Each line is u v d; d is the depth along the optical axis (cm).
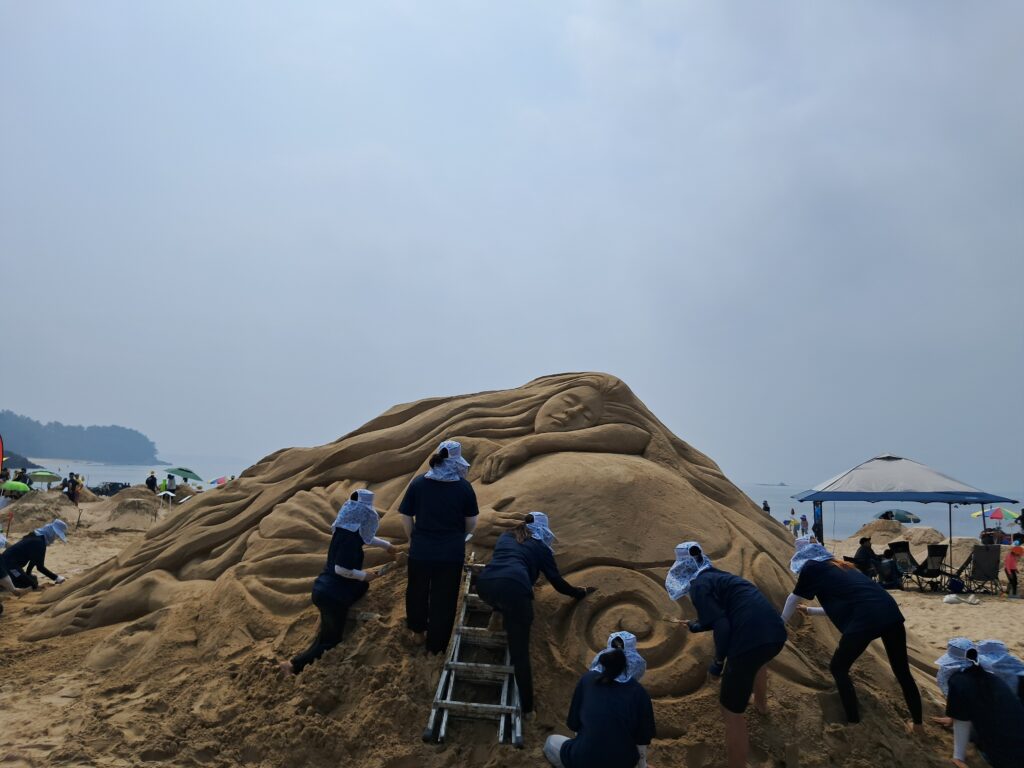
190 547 665
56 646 591
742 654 380
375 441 704
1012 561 1268
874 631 433
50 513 1802
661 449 695
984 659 471
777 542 635
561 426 691
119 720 441
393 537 589
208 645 525
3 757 405
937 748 445
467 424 709
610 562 525
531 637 470
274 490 702
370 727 414
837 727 437
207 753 410
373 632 473
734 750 386
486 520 544
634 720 353
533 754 399
